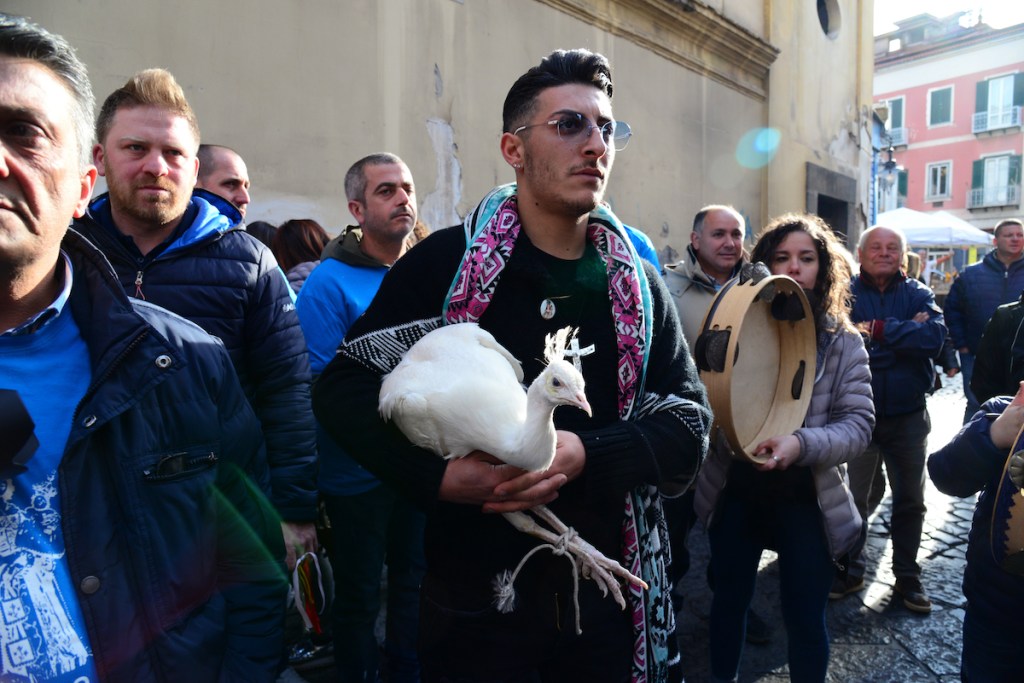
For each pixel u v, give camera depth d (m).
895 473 3.56
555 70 1.48
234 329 2.05
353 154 4.81
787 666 2.99
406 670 2.65
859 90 12.16
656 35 7.64
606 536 1.55
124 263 1.96
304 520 2.11
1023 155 32.72
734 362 2.21
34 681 1.07
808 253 2.54
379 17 4.91
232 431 1.39
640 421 1.55
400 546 2.67
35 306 1.17
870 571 3.92
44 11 3.38
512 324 1.52
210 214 2.11
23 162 1.01
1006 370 2.73
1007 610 1.81
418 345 1.40
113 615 1.15
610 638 1.56
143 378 1.22
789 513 2.30
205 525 1.30
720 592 2.47
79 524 1.13
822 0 11.20
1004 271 5.50
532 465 1.27
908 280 3.87
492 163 5.88
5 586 1.06
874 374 3.54
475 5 5.61
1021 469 1.61
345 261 2.76
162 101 1.92
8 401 1.04
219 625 1.31
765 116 9.66
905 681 2.84
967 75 34.09
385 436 1.40
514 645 1.49
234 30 4.12
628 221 7.43
